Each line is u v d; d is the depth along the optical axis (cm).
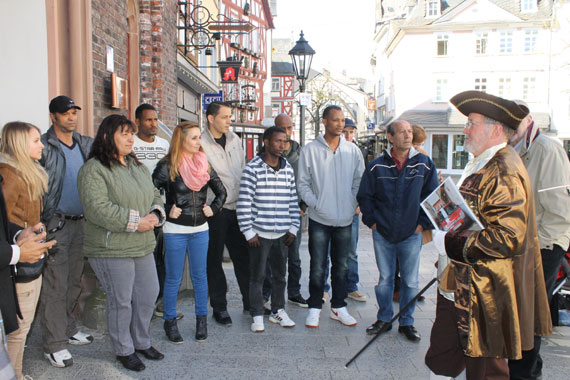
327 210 428
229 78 1295
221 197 412
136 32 693
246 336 412
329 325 443
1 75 407
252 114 2684
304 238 861
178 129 383
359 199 430
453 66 3341
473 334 236
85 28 459
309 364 358
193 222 386
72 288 378
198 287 400
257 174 418
